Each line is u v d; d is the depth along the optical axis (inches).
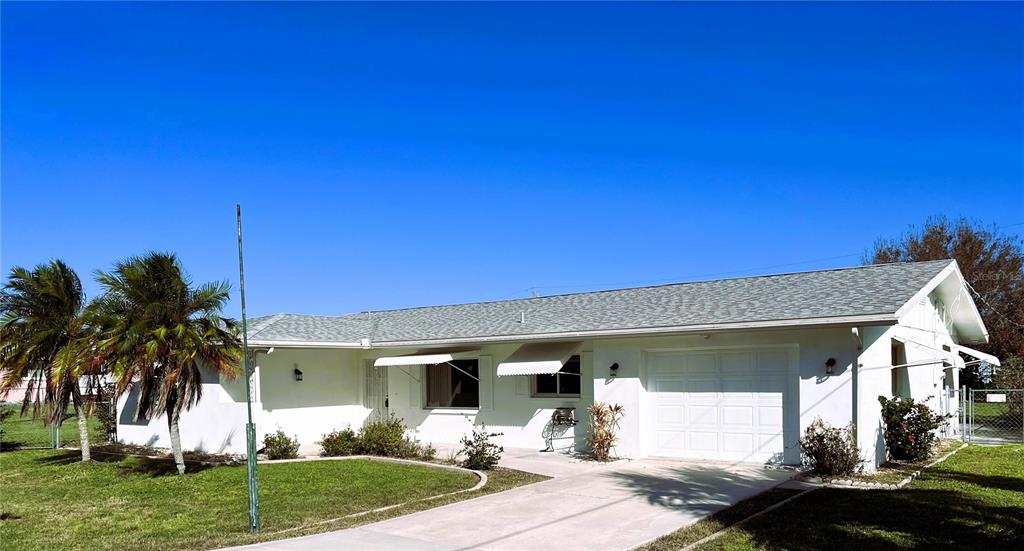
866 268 847.1
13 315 851.4
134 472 774.5
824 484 620.1
